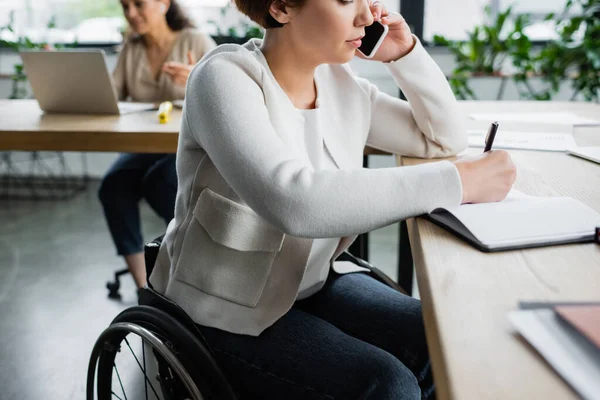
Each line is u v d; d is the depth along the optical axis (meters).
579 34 3.48
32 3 4.09
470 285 0.64
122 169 2.22
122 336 1.03
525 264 0.69
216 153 0.83
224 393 0.91
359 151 1.13
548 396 0.45
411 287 1.98
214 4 3.74
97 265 2.82
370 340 1.05
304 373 0.88
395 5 3.78
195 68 0.94
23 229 3.36
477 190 0.85
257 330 0.95
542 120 1.67
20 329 2.22
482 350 0.51
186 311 0.98
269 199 0.78
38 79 1.95
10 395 1.82
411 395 0.85
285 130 0.96
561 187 0.99
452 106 1.20
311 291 1.14
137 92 2.48
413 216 0.80
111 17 4.11
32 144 1.69
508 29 3.69
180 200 1.01
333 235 0.78
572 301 0.59
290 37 0.96
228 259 0.96
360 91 1.14
